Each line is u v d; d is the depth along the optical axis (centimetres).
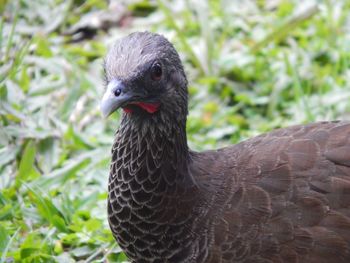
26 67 1650
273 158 1138
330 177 1115
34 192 1337
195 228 1116
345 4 1869
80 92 1595
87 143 1515
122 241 1152
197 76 1714
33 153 1408
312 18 1831
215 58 1738
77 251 1299
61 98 1620
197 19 1825
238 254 1104
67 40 1817
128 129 1122
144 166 1116
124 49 1120
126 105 1107
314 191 1110
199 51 1725
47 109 1557
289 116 1639
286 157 1137
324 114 1622
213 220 1112
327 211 1101
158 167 1116
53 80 1662
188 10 1838
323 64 1769
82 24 1844
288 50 1767
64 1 1889
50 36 1800
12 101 1538
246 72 1717
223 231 1106
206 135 1586
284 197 1111
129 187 1121
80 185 1428
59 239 1308
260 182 1123
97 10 1888
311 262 1094
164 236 1125
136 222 1128
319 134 1155
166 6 1781
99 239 1304
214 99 1678
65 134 1512
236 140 1585
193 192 1124
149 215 1120
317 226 1098
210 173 1144
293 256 1095
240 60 1727
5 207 1345
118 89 1097
